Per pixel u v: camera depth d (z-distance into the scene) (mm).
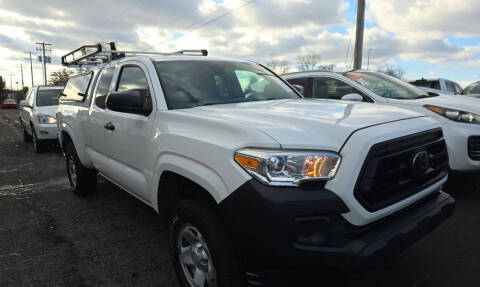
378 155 2064
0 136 13656
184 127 2598
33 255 3447
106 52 4438
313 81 6250
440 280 2859
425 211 2439
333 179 1979
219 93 3357
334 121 2256
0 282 2980
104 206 4836
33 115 8984
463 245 3402
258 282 2170
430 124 2543
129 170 3459
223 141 2223
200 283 2506
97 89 4398
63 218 4414
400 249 2148
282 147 1994
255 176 2002
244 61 4203
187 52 4840
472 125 4328
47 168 7379
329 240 1980
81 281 2986
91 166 4719
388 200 2148
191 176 2375
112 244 3670
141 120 3135
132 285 2930
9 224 4246
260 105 2969
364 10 14023
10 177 6648
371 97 5426
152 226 4133
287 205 1902
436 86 12078
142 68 3436
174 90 3141
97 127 4090
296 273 2068
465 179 5410
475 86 11000
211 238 2250
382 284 2836
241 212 2025
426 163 2371
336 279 2893
